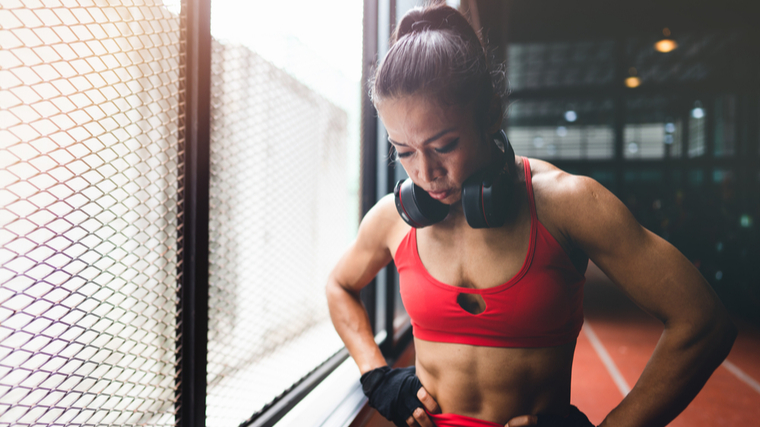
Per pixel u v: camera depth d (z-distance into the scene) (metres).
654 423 0.56
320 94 1.79
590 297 5.34
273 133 1.49
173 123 0.73
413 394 0.69
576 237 0.57
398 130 0.52
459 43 0.50
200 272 0.74
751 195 6.83
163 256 0.73
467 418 0.63
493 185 0.54
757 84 7.25
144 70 0.80
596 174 12.90
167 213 0.73
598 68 10.63
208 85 0.74
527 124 14.80
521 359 0.60
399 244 0.69
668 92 8.66
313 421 1.02
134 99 0.87
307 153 1.74
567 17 7.19
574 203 0.56
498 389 0.61
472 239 0.61
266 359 1.32
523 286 0.57
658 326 3.96
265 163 1.45
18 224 0.70
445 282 0.62
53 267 0.58
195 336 0.73
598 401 2.34
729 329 0.53
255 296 1.39
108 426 0.65
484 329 0.60
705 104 9.26
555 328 0.59
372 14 1.57
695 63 9.64
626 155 13.82
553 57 10.35
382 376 0.73
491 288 0.58
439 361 0.65
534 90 9.23
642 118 13.60
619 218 0.55
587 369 2.85
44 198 0.74
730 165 7.74
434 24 0.56
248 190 1.38
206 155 0.74
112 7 0.64
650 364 0.56
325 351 1.49
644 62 9.80
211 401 0.96
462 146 0.52
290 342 1.52
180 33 0.72
